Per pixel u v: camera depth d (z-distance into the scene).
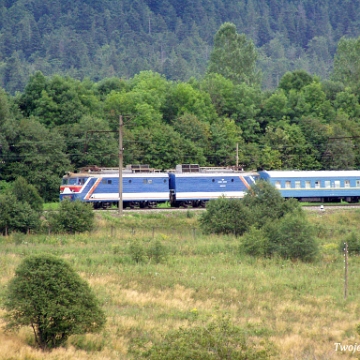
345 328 125.44
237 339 97.44
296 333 122.06
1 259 165.62
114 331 118.00
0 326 114.88
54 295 112.25
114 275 155.12
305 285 153.25
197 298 141.50
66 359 104.38
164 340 108.12
